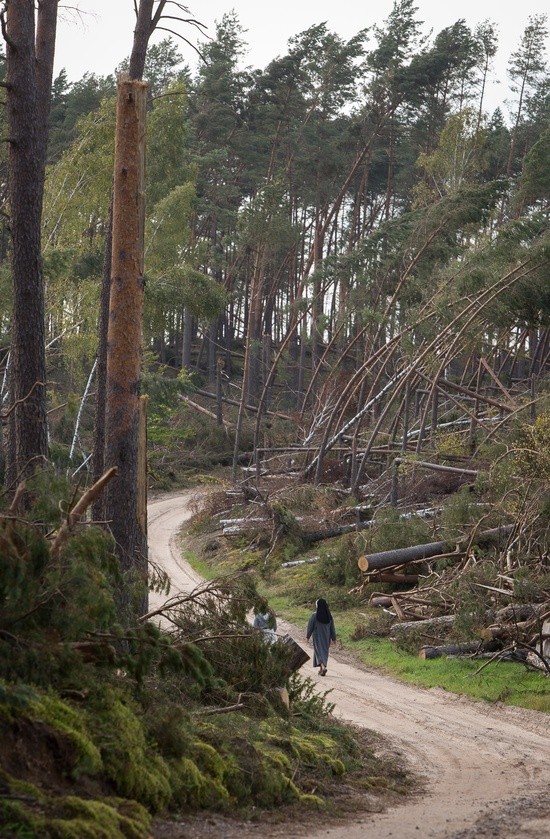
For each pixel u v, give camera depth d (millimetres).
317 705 13844
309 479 41625
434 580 24719
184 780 8039
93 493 8328
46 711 7223
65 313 32812
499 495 25484
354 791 10000
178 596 12117
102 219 34281
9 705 6910
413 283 41031
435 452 36531
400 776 11289
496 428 34156
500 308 36594
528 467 24297
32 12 15688
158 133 37062
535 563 22281
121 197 13875
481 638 19531
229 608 12000
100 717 7879
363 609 25578
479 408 46125
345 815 8805
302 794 9273
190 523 42000
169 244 35500
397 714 15828
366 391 52062
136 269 13906
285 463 46531
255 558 32750
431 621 21641
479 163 50781
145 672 8883
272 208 46875
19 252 15734
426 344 39750
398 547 27078
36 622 7617
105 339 23984
